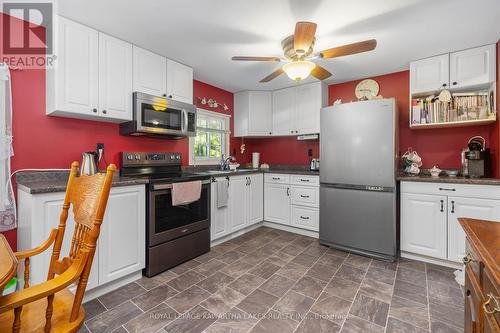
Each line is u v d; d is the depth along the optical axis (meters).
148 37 2.20
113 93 2.17
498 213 2.06
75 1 1.68
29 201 1.54
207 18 1.90
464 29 2.04
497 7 1.74
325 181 2.86
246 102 3.88
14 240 1.84
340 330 1.45
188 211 2.47
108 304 1.70
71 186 1.20
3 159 1.75
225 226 2.98
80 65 1.96
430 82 2.57
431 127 2.81
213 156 3.79
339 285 1.97
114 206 1.85
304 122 3.55
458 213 2.22
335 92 3.57
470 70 2.37
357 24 1.97
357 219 2.63
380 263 2.40
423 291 1.88
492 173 2.40
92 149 2.31
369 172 2.55
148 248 2.09
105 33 2.11
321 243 2.91
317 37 2.17
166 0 1.68
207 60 2.71
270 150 4.27
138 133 2.50
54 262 1.15
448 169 2.78
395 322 1.52
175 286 1.95
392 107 2.44
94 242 0.91
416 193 2.43
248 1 1.69
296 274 2.16
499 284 0.58
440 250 2.31
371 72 3.08
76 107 1.93
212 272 2.19
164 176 2.53
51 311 0.82
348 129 2.68
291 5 1.73
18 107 1.87
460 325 1.49
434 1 1.68
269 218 3.57
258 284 1.99
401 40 2.23
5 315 0.92
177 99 2.73
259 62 2.78
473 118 2.40
